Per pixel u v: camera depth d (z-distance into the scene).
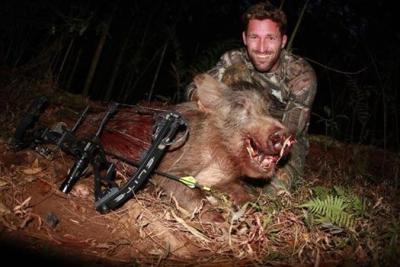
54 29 2.05
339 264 0.88
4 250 0.79
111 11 2.33
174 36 2.29
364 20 2.35
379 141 2.24
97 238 0.90
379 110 2.46
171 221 0.99
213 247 0.93
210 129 1.20
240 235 0.97
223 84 1.24
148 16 2.52
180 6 2.47
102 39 2.37
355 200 1.05
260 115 1.15
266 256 0.89
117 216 0.99
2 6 2.06
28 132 1.10
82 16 2.22
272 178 1.21
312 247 0.93
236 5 2.66
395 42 2.29
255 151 1.15
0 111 1.56
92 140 1.00
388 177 1.68
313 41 2.61
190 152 1.19
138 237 0.93
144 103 2.11
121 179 1.18
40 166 1.14
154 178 1.17
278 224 0.98
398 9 2.37
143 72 2.51
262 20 1.25
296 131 1.27
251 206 1.06
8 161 1.15
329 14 2.46
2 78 1.91
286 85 1.33
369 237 0.94
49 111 1.65
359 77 2.29
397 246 0.92
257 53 1.27
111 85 2.51
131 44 2.58
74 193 1.06
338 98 2.36
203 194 1.14
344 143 2.12
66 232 0.91
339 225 0.97
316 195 1.18
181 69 2.22
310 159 1.82
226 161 1.19
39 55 2.11
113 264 0.81
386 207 1.12
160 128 0.98
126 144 1.20
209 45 2.36
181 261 0.86
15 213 0.91
